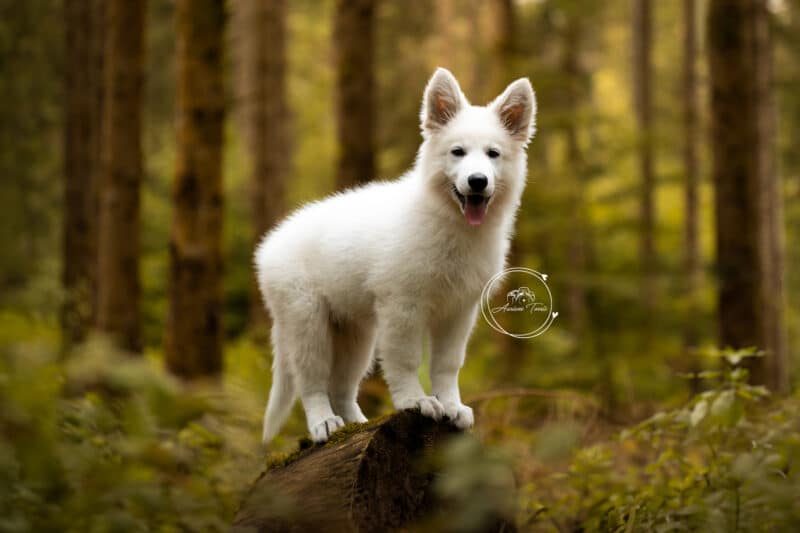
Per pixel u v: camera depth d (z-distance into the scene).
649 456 7.32
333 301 5.75
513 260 15.35
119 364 3.29
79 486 3.64
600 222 17.20
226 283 22.77
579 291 18.23
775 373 14.13
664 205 27.69
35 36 20.73
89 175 17.62
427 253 5.38
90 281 15.34
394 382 5.43
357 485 4.43
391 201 5.70
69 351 3.44
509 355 14.31
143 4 11.96
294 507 4.30
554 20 22.47
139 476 3.78
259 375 9.49
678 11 34.25
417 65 23.17
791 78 20.12
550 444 3.06
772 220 18.23
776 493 4.12
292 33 31.31
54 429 3.46
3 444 3.26
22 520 3.34
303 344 5.75
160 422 4.00
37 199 21.86
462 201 5.48
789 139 22.23
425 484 4.74
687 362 12.32
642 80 24.45
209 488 4.89
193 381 9.82
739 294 11.16
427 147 5.75
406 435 4.84
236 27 26.58
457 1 24.38
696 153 21.03
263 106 20.09
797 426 5.10
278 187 20.34
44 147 21.70
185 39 10.34
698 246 20.97
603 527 5.77
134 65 11.90
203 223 10.42
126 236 11.93
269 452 5.81
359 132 11.87
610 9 31.64
